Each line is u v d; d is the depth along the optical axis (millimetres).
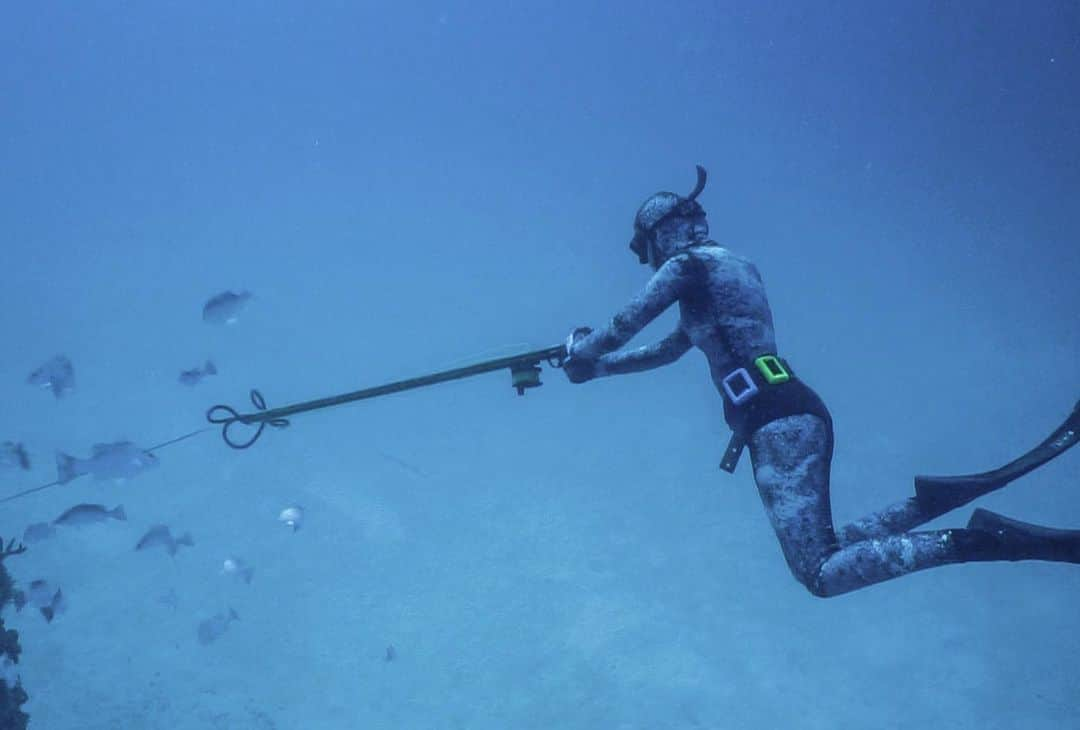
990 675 8656
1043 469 12172
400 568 10586
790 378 2559
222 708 8469
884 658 9039
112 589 10062
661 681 8828
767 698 8602
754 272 2748
